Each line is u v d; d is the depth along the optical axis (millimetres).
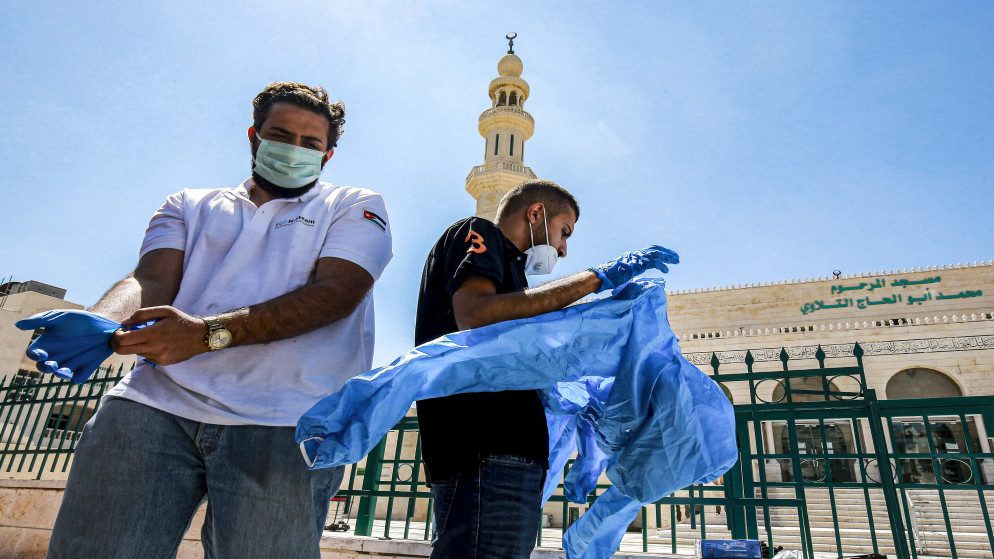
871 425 4965
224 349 2057
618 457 2418
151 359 1762
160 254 2338
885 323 26344
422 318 2172
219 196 2523
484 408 1889
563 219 2451
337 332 2312
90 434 1912
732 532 4754
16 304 25844
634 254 2201
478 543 1706
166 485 1905
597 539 2621
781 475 20203
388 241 2520
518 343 1912
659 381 2324
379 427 1695
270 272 2266
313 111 2416
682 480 2311
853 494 17141
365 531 5520
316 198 2480
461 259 2062
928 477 19469
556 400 2480
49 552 1780
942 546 12141
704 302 35938
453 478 1826
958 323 25500
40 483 5695
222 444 1952
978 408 4824
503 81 42812
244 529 1880
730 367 25547
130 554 1796
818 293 34219
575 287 2059
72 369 1702
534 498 1865
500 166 37312
